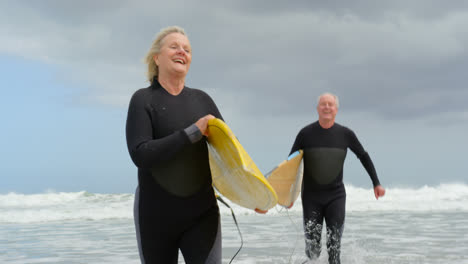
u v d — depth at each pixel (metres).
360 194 16.20
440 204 13.70
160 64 2.29
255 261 5.02
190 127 2.03
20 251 5.82
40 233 7.86
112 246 6.24
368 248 5.78
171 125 2.19
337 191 4.68
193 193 2.16
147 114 2.17
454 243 6.16
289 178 5.00
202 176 2.20
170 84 2.29
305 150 4.77
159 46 2.30
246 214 11.12
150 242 2.20
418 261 4.94
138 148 2.04
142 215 2.20
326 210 4.64
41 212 11.75
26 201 16.22
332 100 4.71
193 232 2.17
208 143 2.21
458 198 15.28
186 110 2.26
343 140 4.77
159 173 2.13
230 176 2.18
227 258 5.18
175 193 2.14
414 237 6.75
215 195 2.43
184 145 2.01
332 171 4.66
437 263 4.82
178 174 2.13
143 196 2.19
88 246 6.24
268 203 2.22
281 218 10.14
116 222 9.93
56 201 16.38
